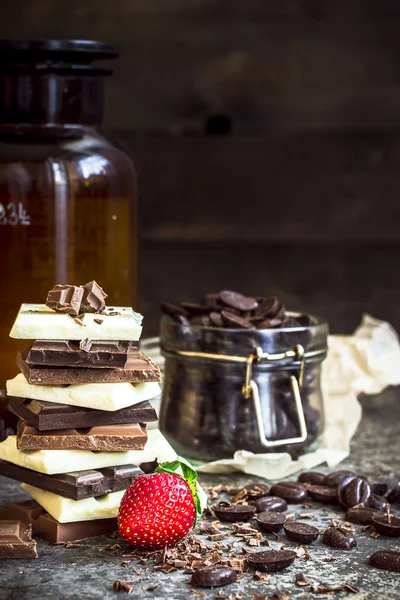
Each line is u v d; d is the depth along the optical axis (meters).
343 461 0.79
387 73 1.22
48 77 0.77
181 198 1.23
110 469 0.66
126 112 1.22
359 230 1.24
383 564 0.63
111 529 0.67
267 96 1.22
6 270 0.77
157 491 0.63
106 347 0.65
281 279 1.25
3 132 0.78
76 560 0.64
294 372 0.75
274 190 1.23
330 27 1.21
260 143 1.22
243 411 0.75
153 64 1.22
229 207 1.23
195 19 1.21
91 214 0.78
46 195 0.77
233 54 1.22
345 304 1.25
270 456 0.74
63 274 0.77
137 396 0.66
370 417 0.90
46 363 0.65
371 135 1.22
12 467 0.67
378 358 0.89
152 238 1.24
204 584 0.61
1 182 0.76
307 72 1.22
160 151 1.22
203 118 1.22
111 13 1.21
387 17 1.21
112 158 0.79
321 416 0.78
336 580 0.62
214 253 1.24
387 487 0.73
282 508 0.70
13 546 0.64
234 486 0.74
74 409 0.65
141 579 0.62
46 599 0.60
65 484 0.65
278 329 0.74
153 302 1.25
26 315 0.66
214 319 0.76
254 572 0.62
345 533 0.66
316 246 1.24
